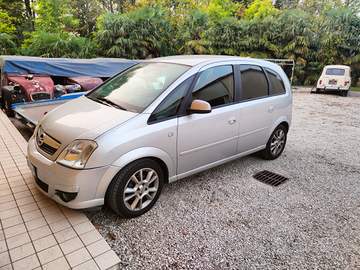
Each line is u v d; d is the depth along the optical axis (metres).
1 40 17.59
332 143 5.66
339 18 20.11
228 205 3.00
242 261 2.14
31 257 1.94
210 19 22.42
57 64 7.67
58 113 2.82
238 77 3.45
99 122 2.42
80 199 2.23
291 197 3.26
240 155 3.70
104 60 8.96
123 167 2.37
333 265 2.14
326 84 14.67
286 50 19.88
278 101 4.04
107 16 18.12
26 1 30.77
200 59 3.27
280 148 4.55
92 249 2.06
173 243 2.32
